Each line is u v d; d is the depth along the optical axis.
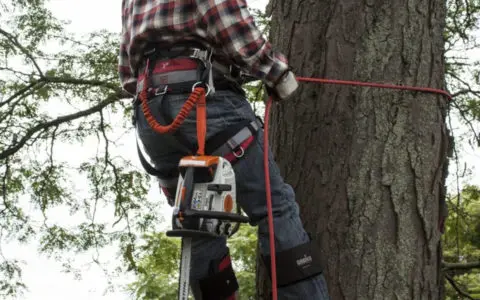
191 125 3.92
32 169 11.17
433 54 5.11
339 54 5.06
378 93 4.96
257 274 5.45
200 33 3.87
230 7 3.76
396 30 5.03
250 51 3.79
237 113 3.99
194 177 3.76
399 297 4.78
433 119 5.02
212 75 3.91
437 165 5.01
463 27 10.67
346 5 5.11
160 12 3.91
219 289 4.30
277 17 5.48
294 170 5.11
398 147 4.91
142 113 4.12
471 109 10.75
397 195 4.86
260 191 4.03
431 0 5.15
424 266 4.88
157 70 3.95
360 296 4.78
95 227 11.12
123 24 4.43
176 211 3.69
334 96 5.03
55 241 10.97
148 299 15.02
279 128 5.26
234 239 15.52
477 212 13.40
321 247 4.90
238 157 3.96
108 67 11.01
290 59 5.26
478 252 14.31
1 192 11.16
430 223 4.91
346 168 4.92
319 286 4.13
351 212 4.87
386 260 4.80
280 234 4.05
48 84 10.98
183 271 3.66
